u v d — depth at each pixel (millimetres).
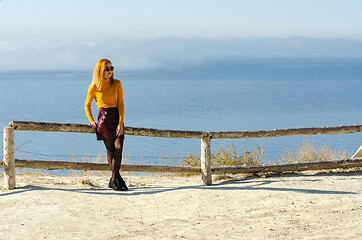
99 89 7984
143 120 74000
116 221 6422
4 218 6309
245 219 6516
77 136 46156
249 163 11281
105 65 7863
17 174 10602
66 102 147375
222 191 8008
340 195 7598
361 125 9500
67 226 6086
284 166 9297
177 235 5836
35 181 9234
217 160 11398
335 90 183875
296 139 32312
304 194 7695
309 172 9773
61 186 8539
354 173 9523
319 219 6406
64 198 7379
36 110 112938
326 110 87250
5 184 7953
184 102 128375
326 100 120625
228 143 28250
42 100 161375
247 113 84625
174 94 183375
